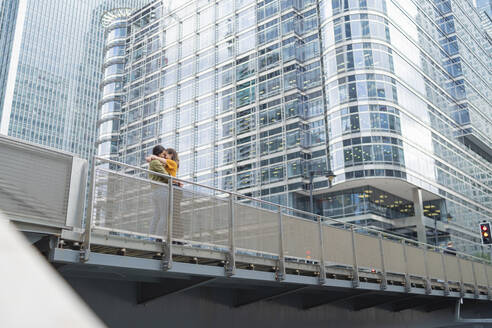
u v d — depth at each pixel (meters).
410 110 51.06
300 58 55.47
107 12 81.06
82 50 162.75
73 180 6.62
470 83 67.12
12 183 5.89
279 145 53.38
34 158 6.21
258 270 10.34
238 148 57.31
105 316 7.65
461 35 69.06
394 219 50.38
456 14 69.56
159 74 70.12
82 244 6.61
